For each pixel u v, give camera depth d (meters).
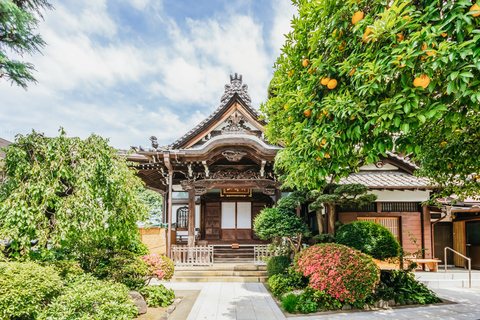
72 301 3.72
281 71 4.89
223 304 6.14
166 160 9.37
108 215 4.61
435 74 2.51
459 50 2.23
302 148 3.57
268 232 7.61
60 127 4.70
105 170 4.71
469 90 2.30
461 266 10.73
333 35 3.30
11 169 4.55
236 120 10.77
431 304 6.25
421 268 9.46
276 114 6.11
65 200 4.36
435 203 9.33
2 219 4.11
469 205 9.32
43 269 3.98
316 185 4.05
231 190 14.20
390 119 2.59
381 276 6.91
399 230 9.56
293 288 6.79
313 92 3.61
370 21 2.81
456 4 2.28
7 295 3.27
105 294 4.04
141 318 5.11
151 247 9.70
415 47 2.47
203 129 10.62
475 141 4.34
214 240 13.80
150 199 23.33
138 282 5.97
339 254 5.96
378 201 9.65
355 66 2.91
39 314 3.54
